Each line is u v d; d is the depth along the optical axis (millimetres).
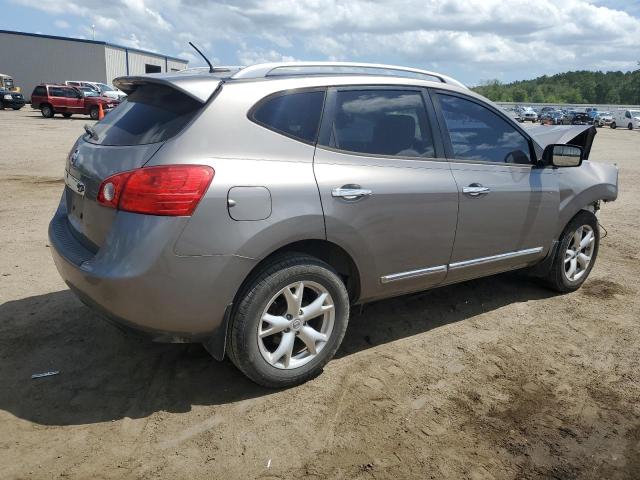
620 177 13344
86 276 2781
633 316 4516
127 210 2717
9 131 19766
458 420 3000
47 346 3635
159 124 2920
